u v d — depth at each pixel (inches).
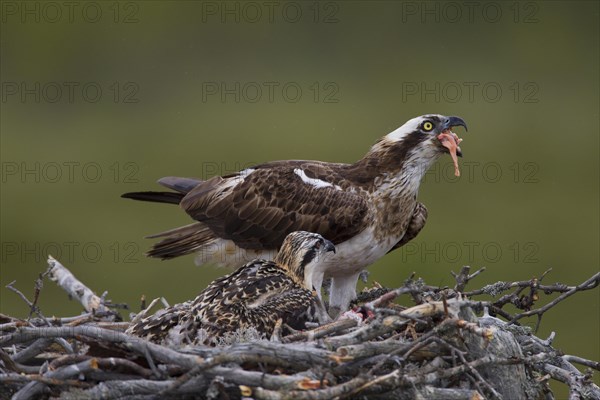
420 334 305.4
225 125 845.2
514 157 851.4
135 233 763.4
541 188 823.7
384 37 935.7
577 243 770.2
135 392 274.2
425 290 341.7
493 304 340.8
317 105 866.8
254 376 270.8
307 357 277.9
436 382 295.3
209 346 292.2
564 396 614.5
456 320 288.5
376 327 290.4
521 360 296.7
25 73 902.4
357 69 894.4
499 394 285.6
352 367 284.8
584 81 949.8
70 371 278.2
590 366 329.4
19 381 277.0
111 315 354.0
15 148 834.8
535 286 338.6
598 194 826.2
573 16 996.6
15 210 780.6
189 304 329.4
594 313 734.5
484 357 294.7
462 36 963.3
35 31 912.9
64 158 831.1
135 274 724.7
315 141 822.5
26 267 739.4
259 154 816.3
